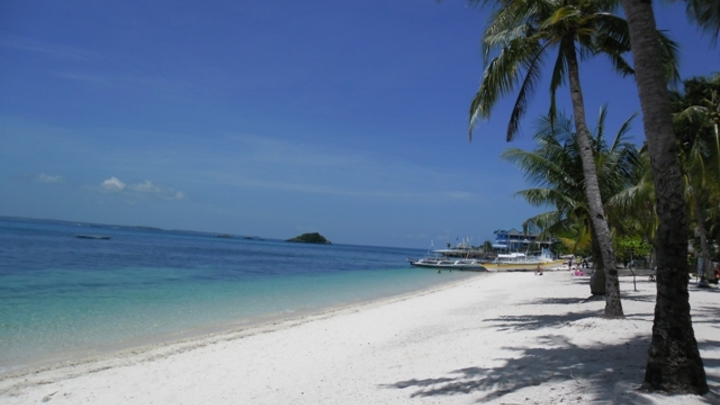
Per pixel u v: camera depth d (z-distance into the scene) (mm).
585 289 28250
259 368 10172
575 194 17906
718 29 11469
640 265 52250
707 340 9500
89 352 12109
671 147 5848
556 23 12477
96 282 27906
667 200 5766
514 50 12578
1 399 8484
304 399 7680
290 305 22609
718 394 5516
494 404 6090
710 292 22141
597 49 14062
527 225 19828
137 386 9094
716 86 23375
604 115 17500
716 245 42031
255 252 97875
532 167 17766
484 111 13086
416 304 22172
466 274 57000
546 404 5809
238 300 23781
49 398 8500
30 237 79500
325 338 13391
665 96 6031
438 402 6559
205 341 13375
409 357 10172
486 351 9875
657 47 6184
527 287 31547
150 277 33125
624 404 5344
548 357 8602
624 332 10508
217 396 8312
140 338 14016
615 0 12789
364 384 8188
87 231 153875
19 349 12234
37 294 22000
